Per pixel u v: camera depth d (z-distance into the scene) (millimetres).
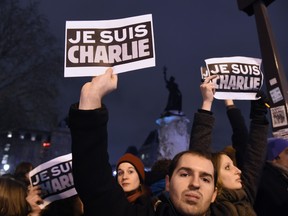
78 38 1822
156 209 1700
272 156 2943
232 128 3219
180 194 1618
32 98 22609
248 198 2416
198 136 2504
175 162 1733
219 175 2348
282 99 4492
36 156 60844
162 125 20906
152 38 1825
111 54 1818
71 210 2781
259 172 2512
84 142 1474
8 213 2010
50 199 2783
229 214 1996
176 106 25562
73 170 1491
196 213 1585
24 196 2111
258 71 2936
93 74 1781
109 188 1495
